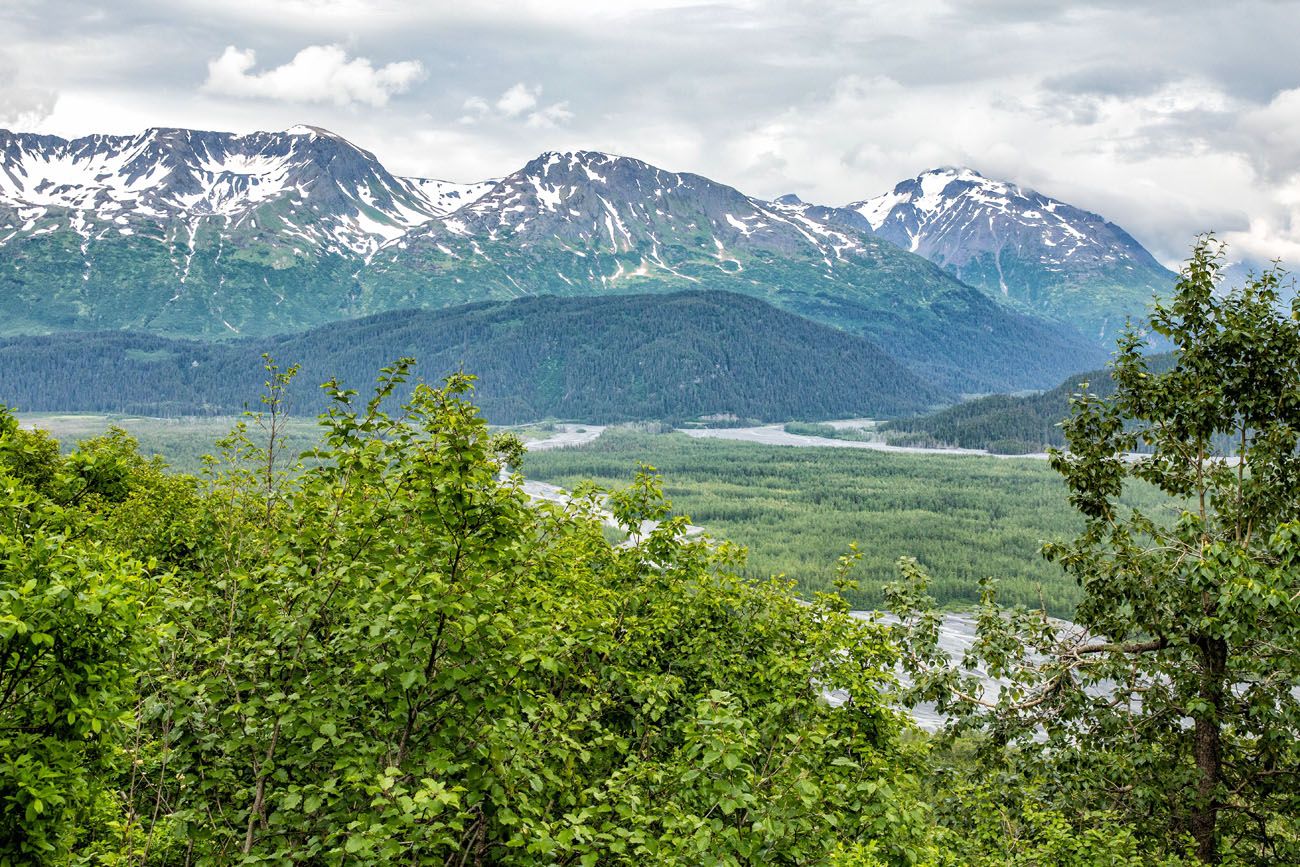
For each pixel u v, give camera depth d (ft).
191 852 38.22
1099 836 58.08
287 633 37.99
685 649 62.08
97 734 40.01
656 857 35.37
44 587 36.11
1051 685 71.56
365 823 32.04
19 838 36.99
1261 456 68.54
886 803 43.34
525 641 39.81
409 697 37.47
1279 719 63.57
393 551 39.63
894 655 62.54
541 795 42.50
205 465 46.32
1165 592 67.00
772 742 49.26
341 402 41.96
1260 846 69.41
